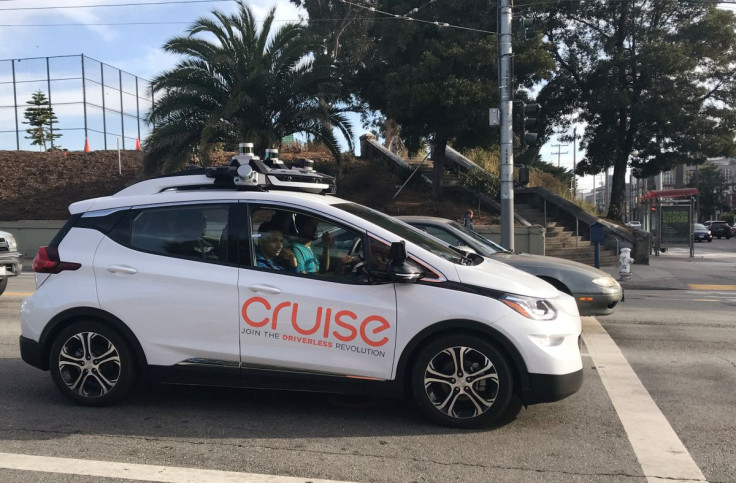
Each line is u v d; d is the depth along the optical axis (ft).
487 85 60.23
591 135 81.66
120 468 12.34
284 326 14.70
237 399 16.85
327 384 14.69
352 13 102.12
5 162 87.81
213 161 75.72
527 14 71.51
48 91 94.17
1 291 35.27
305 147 91.50
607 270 59.77
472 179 73.51
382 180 79.51
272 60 63.05
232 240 15.31
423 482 11.82
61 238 16.28
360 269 14.90
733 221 262.47
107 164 87.04
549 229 70.38
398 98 61.11
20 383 18.25
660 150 81.20
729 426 14.99
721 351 23.21
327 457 12.96
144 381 17.67
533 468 12.50
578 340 15.25
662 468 12.53
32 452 13.15
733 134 76.54
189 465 12.51
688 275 55.93
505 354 14.24
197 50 61.11
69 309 15.66
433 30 63.82
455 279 14.46
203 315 15.05
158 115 61.46
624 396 17.39
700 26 72.69
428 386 14.49
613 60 74.28
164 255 15.56
